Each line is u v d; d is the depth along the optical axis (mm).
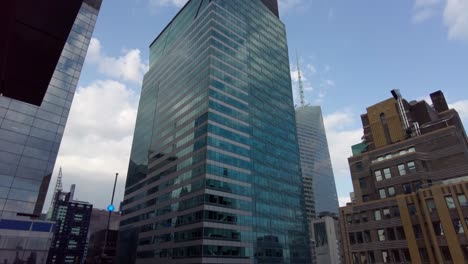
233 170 87375
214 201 78875
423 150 56688
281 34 143000
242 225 82312
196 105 96062
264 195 94062
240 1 122625
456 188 45469
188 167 88625
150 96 137500
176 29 133250
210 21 104812
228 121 93000
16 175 56719
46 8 4551
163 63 135000
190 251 75000
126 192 126312
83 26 79000
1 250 50750
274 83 122875
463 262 41281
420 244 47094
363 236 55000
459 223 43531
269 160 102688
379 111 68750
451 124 58375
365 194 61250
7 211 53625
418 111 65125
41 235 55531
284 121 119750
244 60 110688
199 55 104625
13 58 5168
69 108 68500
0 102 59656
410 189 54125
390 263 49938
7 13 4199
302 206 108938
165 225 89875
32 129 61656
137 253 100250
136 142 134375
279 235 92688
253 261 80312
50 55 5250
